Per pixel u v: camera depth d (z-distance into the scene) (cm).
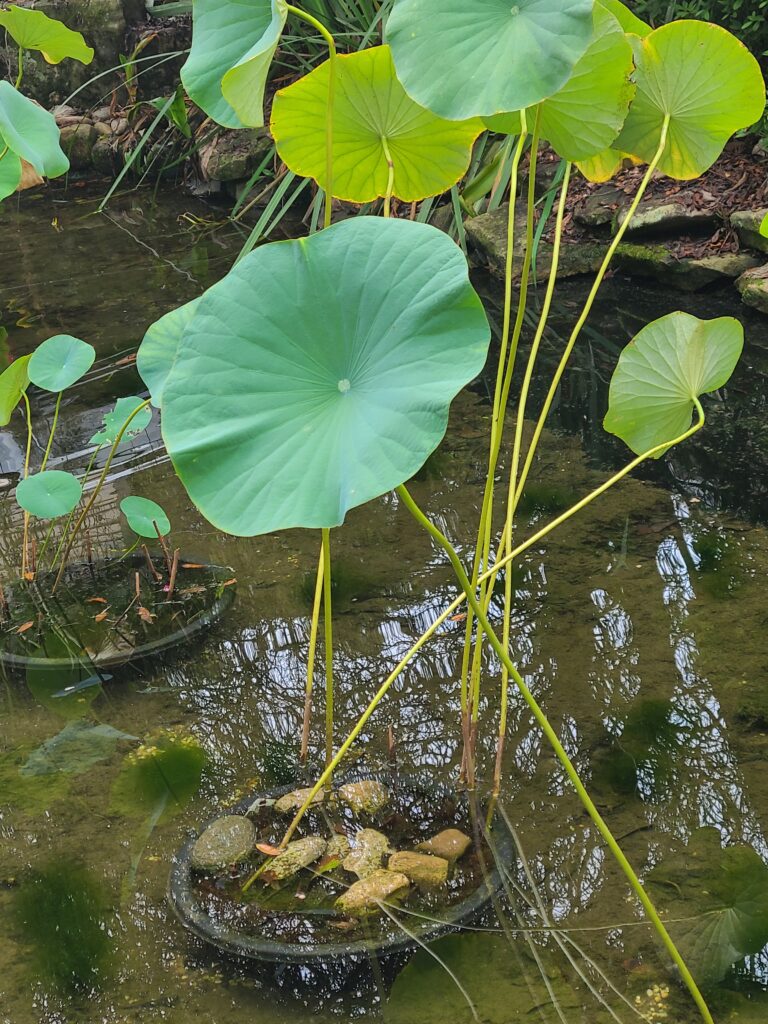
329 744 217
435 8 169
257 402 162
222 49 188
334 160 212
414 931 183
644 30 216
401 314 162
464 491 305
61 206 667
